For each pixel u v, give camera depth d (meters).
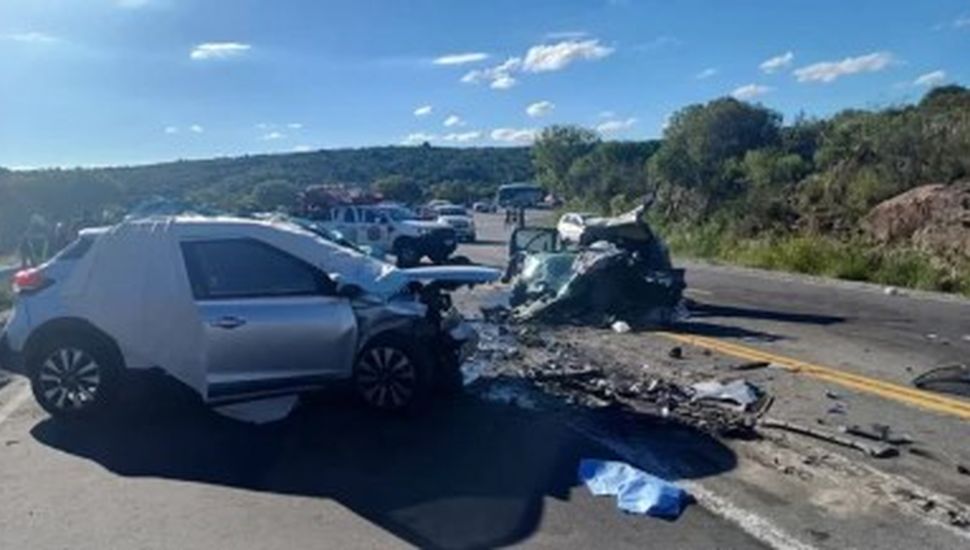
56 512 5.49
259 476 6.18
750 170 36.84
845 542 5.07
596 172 56.50
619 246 16.00
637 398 8.45
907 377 9.58
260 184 58.22
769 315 14.92
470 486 5.98
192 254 7.52
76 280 7.60
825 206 30.16
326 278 7.64
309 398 8.16
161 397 8.08
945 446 6.93
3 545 4.98
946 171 28.52
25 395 8.65
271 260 7.60
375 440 7.04
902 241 25.23
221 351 7.31
